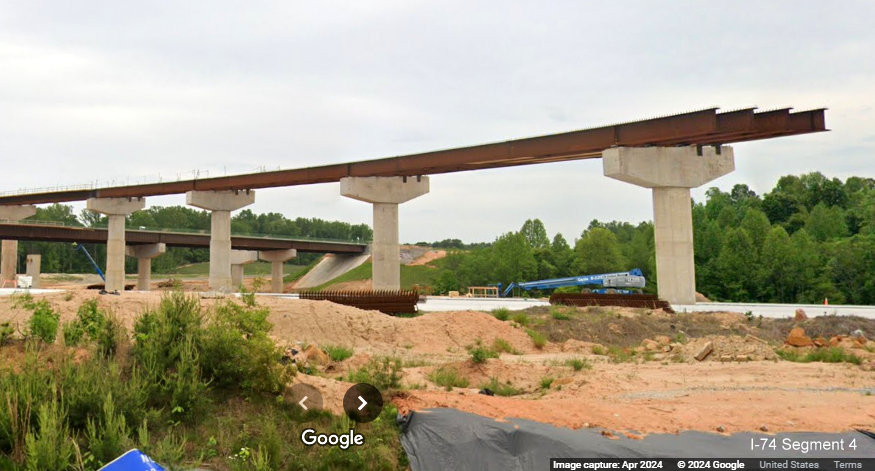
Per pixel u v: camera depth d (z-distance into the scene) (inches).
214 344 569.6
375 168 2534.5
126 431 456.4
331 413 540.4
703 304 2075.5
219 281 3280.0
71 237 3885.3
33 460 393.7
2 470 400.2
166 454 424.8
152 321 624.4
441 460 464.8
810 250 3599.9
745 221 4018.2
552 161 2298.2
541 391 759.7
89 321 656.4
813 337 1350.9
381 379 664.4
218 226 3307.1
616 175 1889.8
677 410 605.0
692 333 1416.1
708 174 1966.0
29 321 689.0
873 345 1167.0
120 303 1146.7
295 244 4911.4
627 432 522.0
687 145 1957.4
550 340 1349.7
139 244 4424.2
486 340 1250.0
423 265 5841.5
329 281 5305.1
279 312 1249.4
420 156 2377.0
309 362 858.1
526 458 463.8
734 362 961.5
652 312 1610.5
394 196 2625.5
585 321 1455.5
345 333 1235.2
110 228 3676.2
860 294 3351.4
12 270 4256.9
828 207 5241.1
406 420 522.9
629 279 2714.1
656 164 1910.7
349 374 750.5
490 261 4247.0
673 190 1946.4
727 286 3587.6
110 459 418.9
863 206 4817.9
